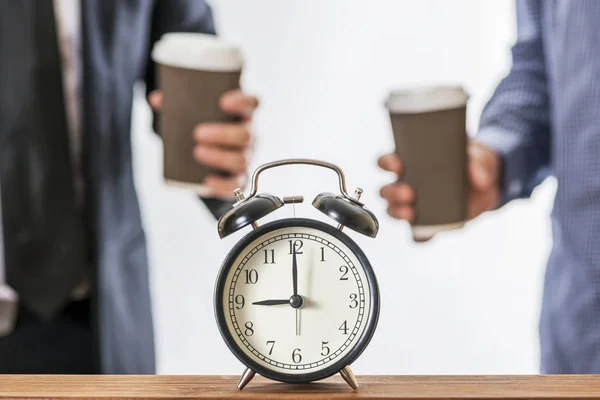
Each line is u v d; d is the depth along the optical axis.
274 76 2.14
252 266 0.94
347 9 2.15
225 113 2.13
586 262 2.04
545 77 2.07
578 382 0.97
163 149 2.15
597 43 1.99
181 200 2.16
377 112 2.13
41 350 2.16
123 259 2.17
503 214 2.11
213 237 2.16
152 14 2.14
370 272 0.92
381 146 2.13
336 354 0.92
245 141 2.14
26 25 2.17
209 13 2.14
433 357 2.14
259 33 2.14
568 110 2.04
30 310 2.17
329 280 0.93
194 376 1.03
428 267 2.13
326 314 0.93
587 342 2.05
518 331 2.12
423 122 2.09
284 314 0.93
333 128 2.14
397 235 2.13
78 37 2.16
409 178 2.11
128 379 1.00
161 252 2.17
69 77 2.17
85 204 2.18
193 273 2.17
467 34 2.12
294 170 2.13
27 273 2.17
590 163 2.02
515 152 2.09
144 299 2.17
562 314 2.07
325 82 2.14
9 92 2.17
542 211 2.09
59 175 2.18
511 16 2.10
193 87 2.12
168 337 2.17
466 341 2.14
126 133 2.16
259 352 0.92
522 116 2.09
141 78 2.15
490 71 2.12
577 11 2.01
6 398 0.89
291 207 2.12
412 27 2.13
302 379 0.91
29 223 2.17
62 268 2.17
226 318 0.93
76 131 2.18
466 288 2.13
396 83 2.13
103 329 2.17
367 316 0.92
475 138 2.11
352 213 0.91
